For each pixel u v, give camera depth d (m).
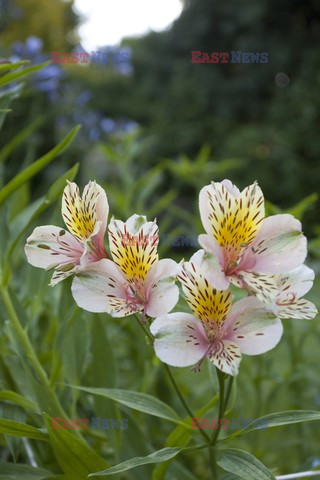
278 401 0.90
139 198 0.94
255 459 0.41
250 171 3.98
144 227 0.40
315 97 3.56
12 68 0.51
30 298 0.60
